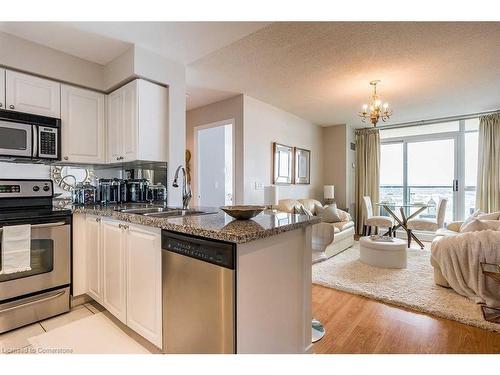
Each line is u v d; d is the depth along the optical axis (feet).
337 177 19.85
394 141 19.85
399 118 17.67
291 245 5.19
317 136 19.76
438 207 15.23
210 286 4.24
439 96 13.38
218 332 4.14
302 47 8.61
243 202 13.29
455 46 8.52
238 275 4.02
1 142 7.11
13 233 6.42
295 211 14.12
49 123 7.92
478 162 16.11
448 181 17.79
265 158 14.71
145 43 7.81
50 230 7.10
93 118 8.99
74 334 6.39
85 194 9.14
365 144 20.12
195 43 7.83
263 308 4.50
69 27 6.98
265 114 14.67
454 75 10.82
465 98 13.65
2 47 7.14
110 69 8.82
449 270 8.70
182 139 9.11
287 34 7.83
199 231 4.37
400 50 8.79
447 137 17.78
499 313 7.27
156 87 8.49
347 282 9.78
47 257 7.06
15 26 6.92
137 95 8.02
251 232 4.06
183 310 4.69
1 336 6.29
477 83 11.68
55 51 8.07
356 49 8.71
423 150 18.72
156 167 9.17
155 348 5.69
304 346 5.51
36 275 6.88
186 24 6.91
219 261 4.10
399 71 10.44
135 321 5.86
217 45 7.95
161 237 5.18
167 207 8.18
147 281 5.53
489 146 15.70
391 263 11.35
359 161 20.39
